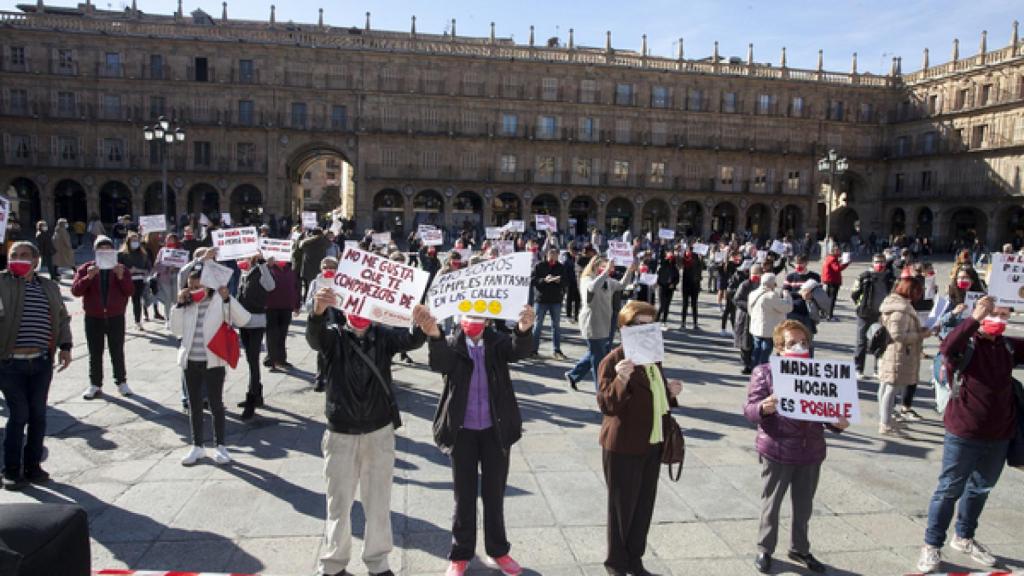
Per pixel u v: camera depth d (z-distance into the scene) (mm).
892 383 8930
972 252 48594
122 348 9984
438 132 56531
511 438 5219
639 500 5152
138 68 52062
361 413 5008
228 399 10000
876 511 6598
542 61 57562
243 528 5898
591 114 59219
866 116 63938
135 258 14930
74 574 3465
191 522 5992
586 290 10570
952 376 5516
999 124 54062
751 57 61344
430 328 4953
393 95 55750
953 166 57875
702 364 13477
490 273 5289
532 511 6379
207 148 53719
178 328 7422
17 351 6633
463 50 56906
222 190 53906
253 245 9250
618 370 4953
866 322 12656
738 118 61312
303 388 10695
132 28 51844
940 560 5586
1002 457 5508
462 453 5168
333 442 5027
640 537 5156
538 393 10797
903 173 62750
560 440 8422
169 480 6914
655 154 60531
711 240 52094
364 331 5184
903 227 63406
